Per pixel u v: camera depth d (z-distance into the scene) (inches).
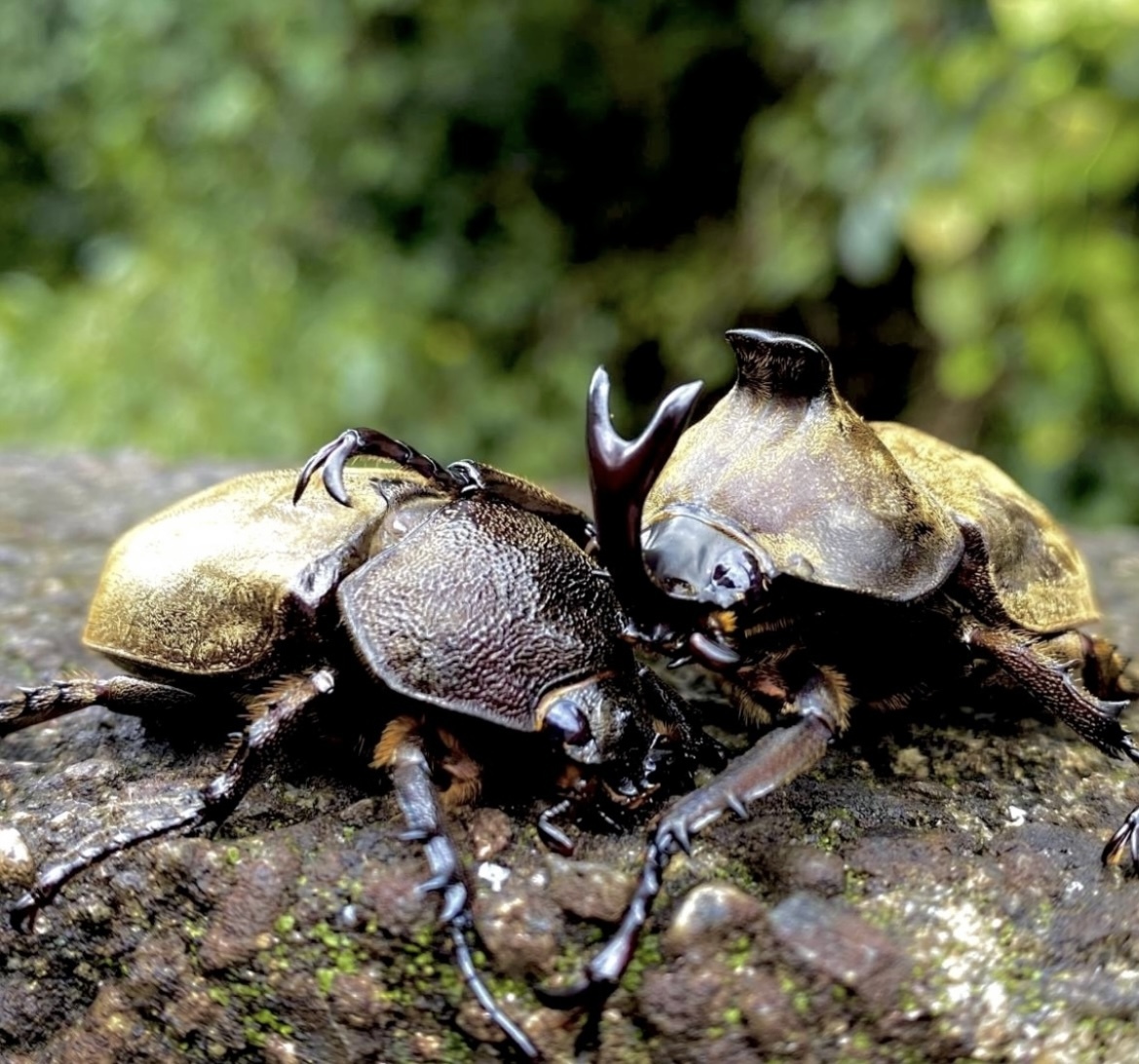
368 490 8.4
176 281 21.1
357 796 8.2
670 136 23.1
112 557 8.7
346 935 7.8
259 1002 7.9
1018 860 8.0
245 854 7.9
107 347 20.6
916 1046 7.7
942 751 8.6
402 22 22.1
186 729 8.8
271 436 19.7
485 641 7.9
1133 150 14.4
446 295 22.5
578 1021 7.7
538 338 23.0
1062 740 8.7
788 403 8.1
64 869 7.9
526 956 7.7
